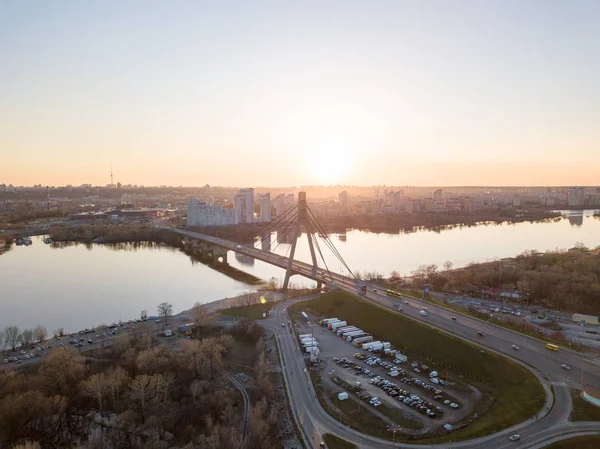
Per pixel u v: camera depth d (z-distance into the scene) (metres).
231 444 140.38
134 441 149.75
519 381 171.50
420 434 143.50
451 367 193.75
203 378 189.62
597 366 180.50
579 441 132.38
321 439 144.12
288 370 196.88
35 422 153.88
